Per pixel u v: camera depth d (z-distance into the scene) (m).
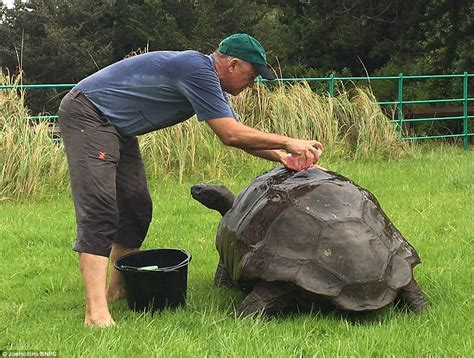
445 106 16.28
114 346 3.11
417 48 18.42
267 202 3.76
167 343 3.16
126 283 3.77
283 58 21.69
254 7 29.12
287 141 3.63
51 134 8.66
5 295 4.33
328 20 19.64
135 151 4.09
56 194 7.98
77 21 31.55
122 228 4.16
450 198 6.92
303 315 3.58
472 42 15.55
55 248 5.52
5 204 7.62
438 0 16.02
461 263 4.57
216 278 4.41
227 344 3.12
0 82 9.05
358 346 3.09
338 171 8.91
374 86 17.52
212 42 27.97
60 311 3.89
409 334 3.26
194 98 3.55
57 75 29.22
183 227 6.09
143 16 29.20
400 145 10.55
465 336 3.21
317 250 3.47
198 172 8.83
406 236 5.39
